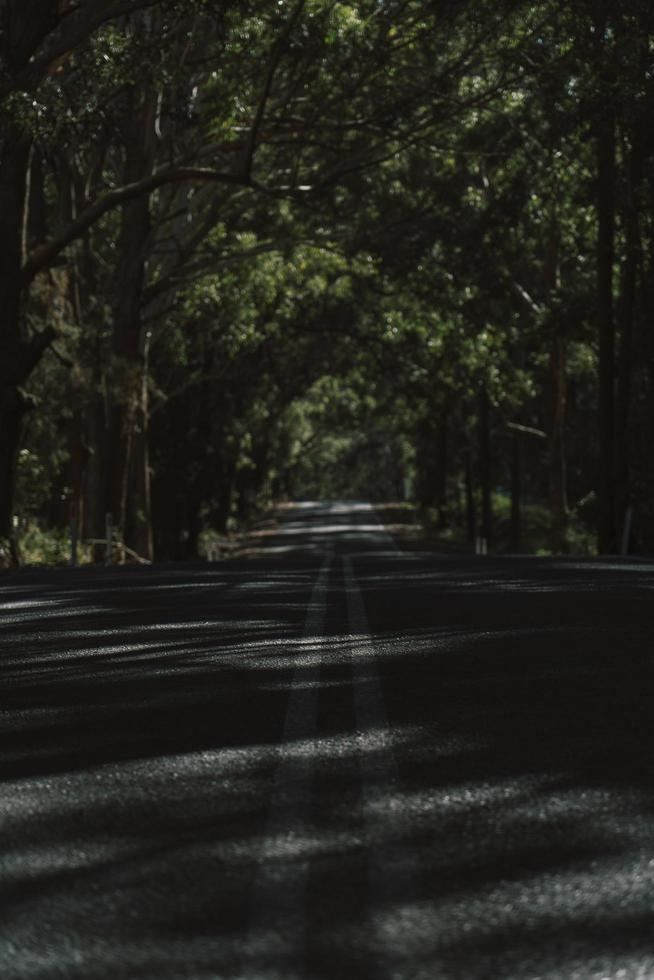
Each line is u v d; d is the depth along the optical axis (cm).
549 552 6209
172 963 500
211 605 1781
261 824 694
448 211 5316
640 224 4466
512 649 1291
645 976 482
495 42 4194
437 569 2517
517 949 509
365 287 6619
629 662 1198
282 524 12875
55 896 582
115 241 6147
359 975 486
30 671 1224
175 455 7762
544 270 6481
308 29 3759
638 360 4919
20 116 3103
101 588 2141
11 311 3588
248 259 6106
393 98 4322
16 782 800
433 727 937
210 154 4619
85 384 4331
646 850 637
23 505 4488
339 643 1366
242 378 8388
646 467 4644
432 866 616
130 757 860
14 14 3266
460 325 6444
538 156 4828
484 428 8444
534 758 838
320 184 4162
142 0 3177
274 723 960
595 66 3747
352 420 11575
